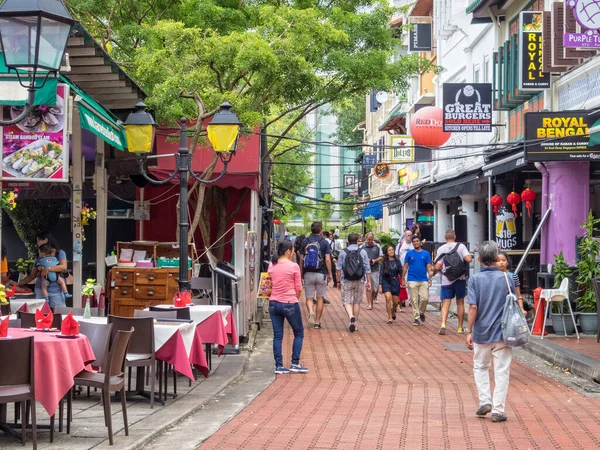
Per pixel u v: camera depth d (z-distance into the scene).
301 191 55.91
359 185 70.69
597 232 20.12
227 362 14.90
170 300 17.06
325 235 33.59
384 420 9.91
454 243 19.69
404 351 16.66
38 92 11.45
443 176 34.91
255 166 20.91
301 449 8.41
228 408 10.80
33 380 7.85
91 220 22.81
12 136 12.08
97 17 23.11
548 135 18.73
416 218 41.03
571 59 20.05
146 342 10.57
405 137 35.62
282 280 14.02
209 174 18.45
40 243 15.52
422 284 21.64
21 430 8.45
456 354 16.23
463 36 32.16
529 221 25.92
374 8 22.48
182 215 14.05
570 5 16.89
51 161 12.09
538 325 17.88
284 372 13.91
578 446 8.61
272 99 20.02
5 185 18.36
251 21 22.98
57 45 8.46
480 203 31.77
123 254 17.83
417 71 22.72
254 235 21.89
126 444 8.35
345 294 20.41
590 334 17.73
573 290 18.36
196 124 18.12
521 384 12.86
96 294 16.45
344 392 12.01
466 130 24.28
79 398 11.36
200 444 8.66
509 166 21.45
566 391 12.21
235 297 16.64
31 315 10.70
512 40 24.17
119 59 22.33
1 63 11.39
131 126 14.29
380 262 22.41
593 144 17.64
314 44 19.03
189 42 17.48
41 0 8.28
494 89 26.20
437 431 9.30
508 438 8.97
